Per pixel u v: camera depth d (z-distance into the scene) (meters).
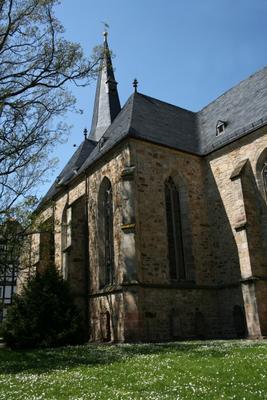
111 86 40.31
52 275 21.88
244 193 22.52
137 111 27.38
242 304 22.59
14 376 11.53
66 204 31.84
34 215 19.00
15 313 20.59
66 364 13.53
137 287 20.39
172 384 9.46
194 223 24.95
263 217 22.44
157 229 23.09
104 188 26.86
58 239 32.09
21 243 19.39
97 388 9.43
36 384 10.12
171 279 23.44
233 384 9.21
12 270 19.84
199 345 17.16
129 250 21.19
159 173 24.42
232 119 26.95
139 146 24.14
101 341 23.39
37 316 20.02
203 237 25.06
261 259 21.69
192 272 23.94
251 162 23.48
